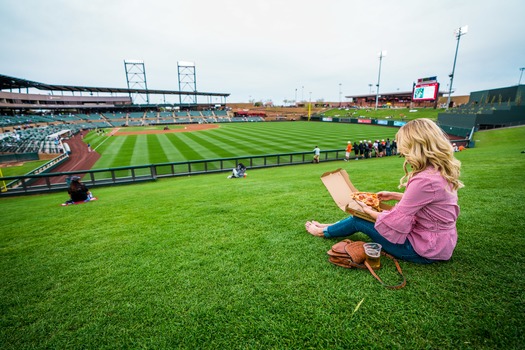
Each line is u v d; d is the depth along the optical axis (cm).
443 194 193
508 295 192
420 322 174
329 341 167
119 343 177
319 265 253
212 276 247
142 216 502
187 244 329
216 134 4241
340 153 2436
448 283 209
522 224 317
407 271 227
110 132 5003
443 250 212
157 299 219
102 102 9731
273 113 10781
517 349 148
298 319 187
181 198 685
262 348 166
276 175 1289
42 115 7512
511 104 3759
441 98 8506
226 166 1911
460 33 5084
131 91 8331
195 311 202
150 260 291
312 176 1063
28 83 6425
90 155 2562
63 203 814
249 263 267
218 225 396
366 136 3741
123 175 1758
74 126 6175
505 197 437
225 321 190
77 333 188
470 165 967
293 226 365
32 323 200
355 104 11575
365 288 212
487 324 167
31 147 2766
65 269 285
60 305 220
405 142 204
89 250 336
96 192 1142
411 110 6912
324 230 303
